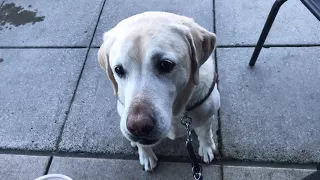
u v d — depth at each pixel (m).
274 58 0.58
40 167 0.51
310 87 0.54
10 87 0.62
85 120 0.55
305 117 0.51
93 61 0.63
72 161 0.51
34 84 0.62
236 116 0.52
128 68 0.33
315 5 0.41
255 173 0.46
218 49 0.61
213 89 0.40
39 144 0.54
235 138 0.50
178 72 0.33
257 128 0.51
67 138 0.54
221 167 0.47
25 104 0.59
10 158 0.53
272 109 0.52
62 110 0.57
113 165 0.50
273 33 0.62
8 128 0.56
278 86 0.55
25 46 0.68
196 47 0.35
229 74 0.57
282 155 0.48
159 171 0.48
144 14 0.36
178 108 0.38
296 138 0.49
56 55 0.65
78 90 0.59
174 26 0.33
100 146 0.52
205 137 0.46
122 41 0.32
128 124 0.31
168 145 0.50
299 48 0.59
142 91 0.31
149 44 0.31
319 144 0.48
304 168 0.46
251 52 0.60
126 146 0.52
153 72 0.32
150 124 0.31
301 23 0.63
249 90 0.55
